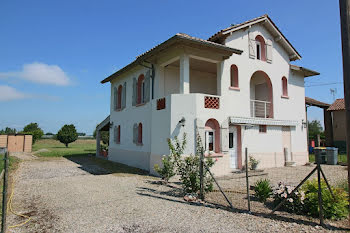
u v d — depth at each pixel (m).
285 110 17.56
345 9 5.44
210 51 13.44
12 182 11.07
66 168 15.92
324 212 6.17
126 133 18.12
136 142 16.20
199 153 9.46
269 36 17.12
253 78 18.45
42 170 14.99
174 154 10.34
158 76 14.49
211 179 8.78
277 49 17.61
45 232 5.48
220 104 13.23
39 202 7.86
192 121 12.32
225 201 7.94
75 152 29.19
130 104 17.73
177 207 7.29
